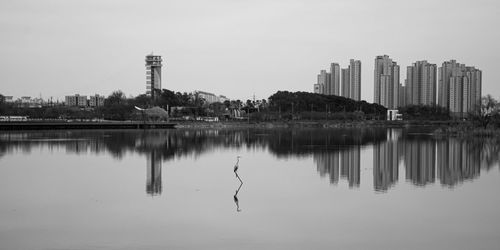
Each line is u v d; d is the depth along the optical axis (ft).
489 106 562.25
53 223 114.21
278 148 332.19
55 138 428.97
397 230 108.99
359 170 207.21
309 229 109.60
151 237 102.99
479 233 106.73
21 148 315.17
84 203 136.15
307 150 313.94
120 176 187.83
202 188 160.76
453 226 112.37
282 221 116.47
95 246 96.94
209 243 99.09
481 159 252.62
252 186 165.17
